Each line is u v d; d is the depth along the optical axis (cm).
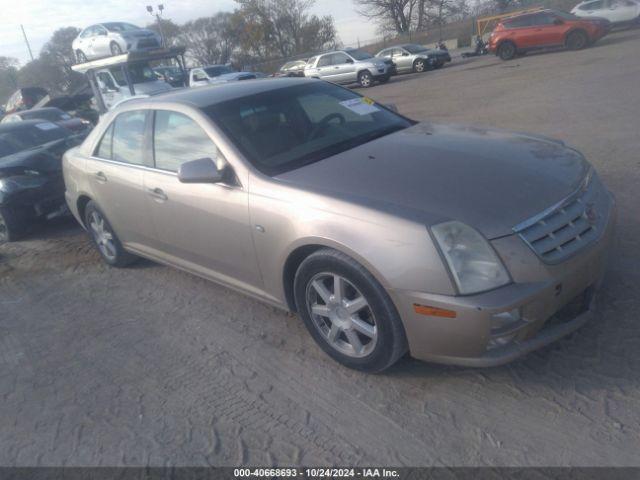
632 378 280
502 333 260
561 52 2073
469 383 297
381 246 273
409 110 1341
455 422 271
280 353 355
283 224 317
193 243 399
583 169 326
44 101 2158
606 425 254
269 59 5475
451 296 259
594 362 295
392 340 289
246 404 311
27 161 676
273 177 335
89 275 543
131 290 491
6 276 577
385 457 257
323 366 335
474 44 3225
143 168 429
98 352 393
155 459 278
